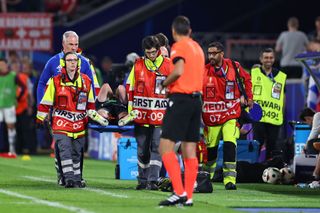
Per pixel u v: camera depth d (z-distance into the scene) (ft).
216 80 112.37
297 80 171.32
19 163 159.43
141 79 107.96
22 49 200.64
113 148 171.32
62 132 108.17
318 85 128.88
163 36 114.32
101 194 101.60
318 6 229.86
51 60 109.91
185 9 221.05
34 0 222.69
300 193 111.14
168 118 90.79
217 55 111.86
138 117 108.27
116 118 114.32
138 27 216.54
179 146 114.83
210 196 103.60
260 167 127.24
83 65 110.83
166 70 108.17
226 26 225.56
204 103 113.19
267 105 133.08
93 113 107.86
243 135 133.28
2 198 96.27
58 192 102.89
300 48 177.78
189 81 90.94
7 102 184.14
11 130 184.14
